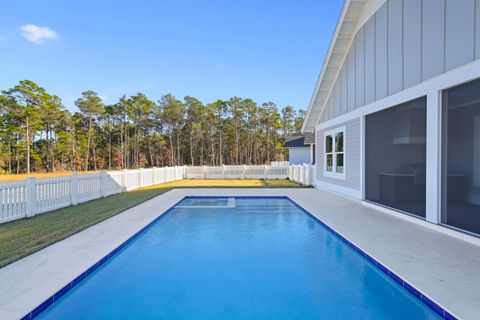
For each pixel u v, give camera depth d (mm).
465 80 4395
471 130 6516
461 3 4477
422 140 7160
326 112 11125
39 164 36656
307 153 24891
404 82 6066
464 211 5973
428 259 3729
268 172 19625
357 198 8430
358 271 3797
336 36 8750
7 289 2926
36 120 33750
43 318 2705
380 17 7051
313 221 6660
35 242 4473
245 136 47781
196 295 3178
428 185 5352
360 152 8148
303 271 3812
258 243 5051
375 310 2869
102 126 43938
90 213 6879
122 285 3418
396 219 6203
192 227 6191
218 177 20000
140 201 8852
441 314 2559
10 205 5965
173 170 18484
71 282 3143
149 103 43688
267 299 3086
